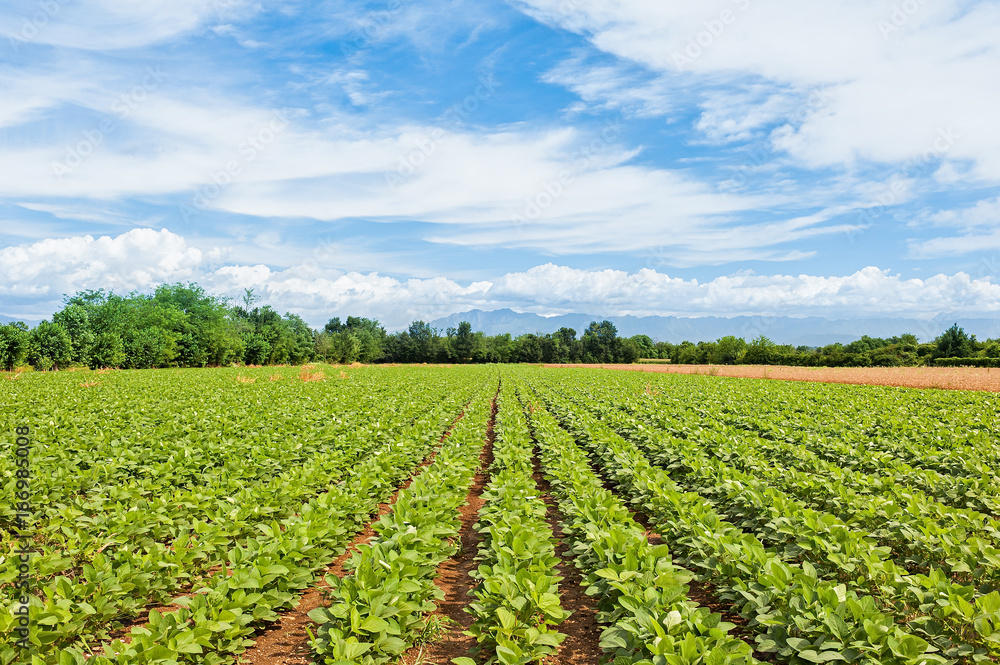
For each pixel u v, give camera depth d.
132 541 6.79
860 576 5.63
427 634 5.70
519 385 40.34
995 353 64.62
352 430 14.48
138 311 81.62
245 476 9.70
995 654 4.41
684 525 6.86
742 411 20.03
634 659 4.44
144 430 13.28
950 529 6.56
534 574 5.41
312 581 6.32
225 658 4.95
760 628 5.27
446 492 8.79
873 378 43.47
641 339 150.75
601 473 12.93
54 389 25.16
